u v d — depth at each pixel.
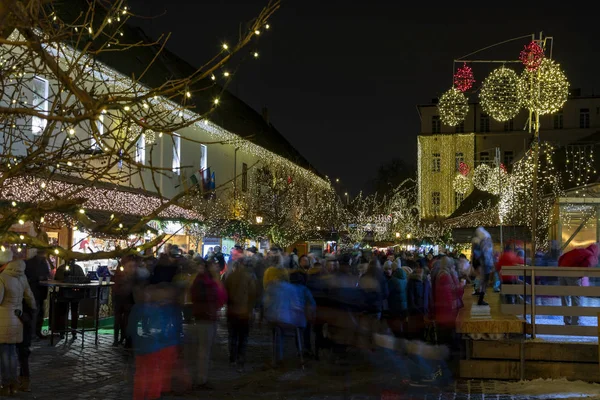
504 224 29.16
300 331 12.56
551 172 33.38
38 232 4.44
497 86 15.35
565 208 24.80
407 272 16.67
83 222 4.21
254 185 39.59
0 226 4.03
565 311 11.46
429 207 64.12
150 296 9.20
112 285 15.16
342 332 12.25
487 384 10.95
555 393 10.09
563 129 60.22
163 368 9.38
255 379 11.37
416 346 11.30
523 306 11.73
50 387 10.33
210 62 4.11
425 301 13.81
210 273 10.97
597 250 12.77
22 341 9.92
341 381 11.11
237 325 12.21
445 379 11.30
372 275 12.59
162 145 26.48
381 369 12.06
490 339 11.42
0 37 3.49
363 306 12.30
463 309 12.80
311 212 48.66
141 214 19.81
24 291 9.86
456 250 40.72
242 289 12.22
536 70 14.97
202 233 26.77
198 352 10.70
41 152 4.09
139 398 9.12
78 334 16.14
